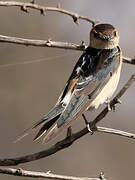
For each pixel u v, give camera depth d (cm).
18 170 773
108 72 936
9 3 816
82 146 1586
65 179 772
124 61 958
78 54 1580
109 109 773
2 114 1527
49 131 773
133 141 1603
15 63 1527
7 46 1523
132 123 1639
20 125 1527
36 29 1544
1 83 1543
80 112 855
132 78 764
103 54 952
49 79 1570
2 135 1507
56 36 1562
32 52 1540
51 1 1524
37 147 1489
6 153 1489
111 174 1587
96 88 912
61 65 1579
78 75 924
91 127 781
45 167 1512
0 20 1523
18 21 1535
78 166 1563
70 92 895
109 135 1602
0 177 1361
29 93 1555
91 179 778
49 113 820
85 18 860
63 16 1566
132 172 1569
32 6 831
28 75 1555
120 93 773
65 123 791
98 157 1578
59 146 780
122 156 1598
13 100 1544
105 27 968
